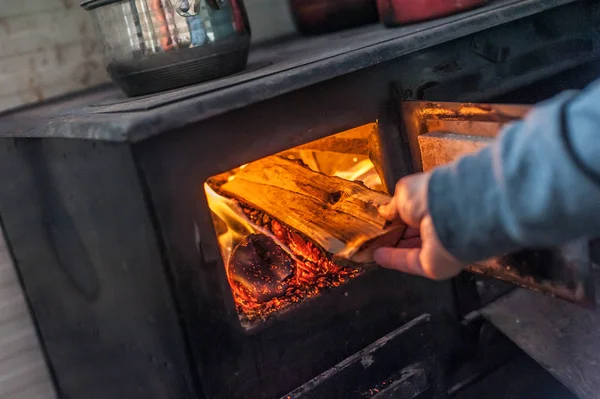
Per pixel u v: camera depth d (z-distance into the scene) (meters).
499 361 1.36
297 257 1.24
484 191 0.92
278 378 1.13
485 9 1.26
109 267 1.14
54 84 1.52
